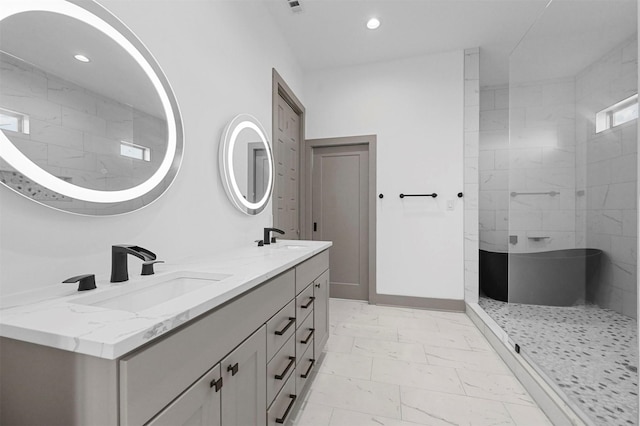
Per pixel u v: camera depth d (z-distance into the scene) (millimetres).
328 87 3248
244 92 1882
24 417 553
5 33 685
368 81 3133
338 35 2619
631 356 1339
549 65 2000
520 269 2197
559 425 1292
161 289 957
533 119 2164
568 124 1885
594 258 1641
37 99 744
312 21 2416
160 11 1182
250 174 1906
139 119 1049
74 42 839
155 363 547
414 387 1621
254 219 1996
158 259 1159
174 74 1257
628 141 1433
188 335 640
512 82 2369
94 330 502
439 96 2930
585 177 1725
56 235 796
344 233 3309
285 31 2553
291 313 1297
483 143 3707
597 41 1617
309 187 3330
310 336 1552
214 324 736
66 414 518
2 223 685
